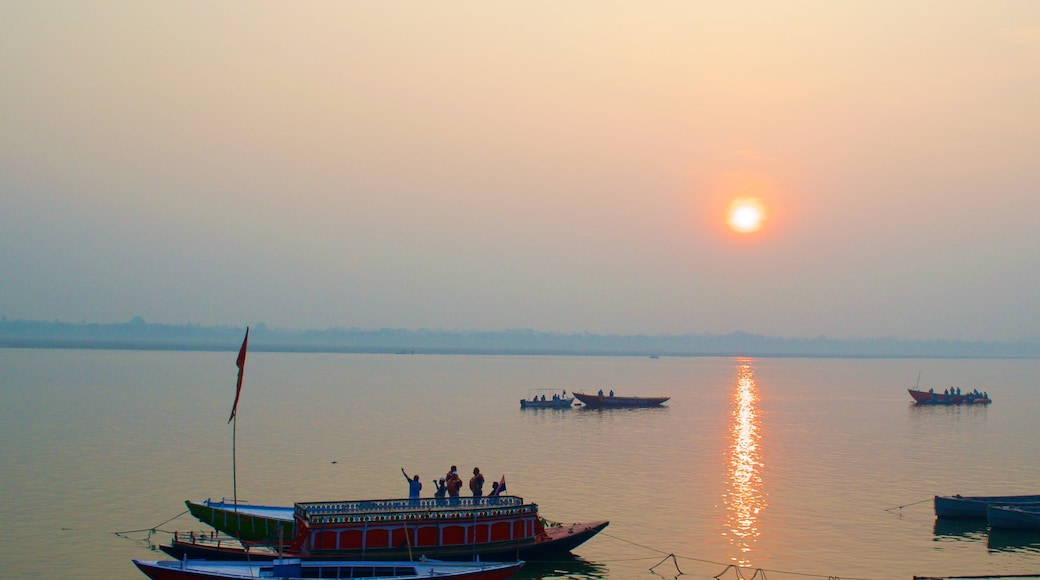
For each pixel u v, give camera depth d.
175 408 132.38
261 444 92.75
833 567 48.28
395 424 116.75
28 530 53.47
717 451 94.00
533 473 77.25
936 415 144.88
